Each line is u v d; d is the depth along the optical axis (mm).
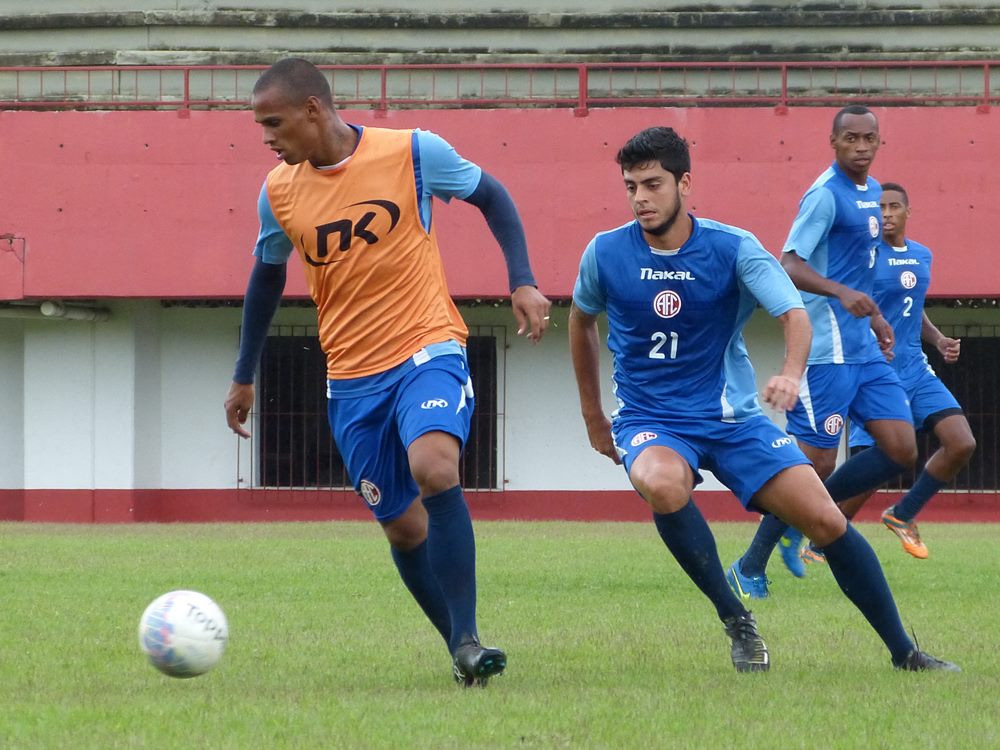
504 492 69438
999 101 66750
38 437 69125
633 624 24875
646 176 19438
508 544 46812
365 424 18891
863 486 32250
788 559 34250
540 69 71188
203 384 70750
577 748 13875
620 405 21016
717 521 68062
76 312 66688
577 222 64625
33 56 73562
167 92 72812
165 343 71000
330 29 73188
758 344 67812
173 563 38688
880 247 35656
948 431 35406
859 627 24484
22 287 65312
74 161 65500
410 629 24344
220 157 65250
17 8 73688
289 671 19656
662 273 19906
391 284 18719
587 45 72562
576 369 21438
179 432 70812
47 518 68875
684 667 19891
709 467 20484
